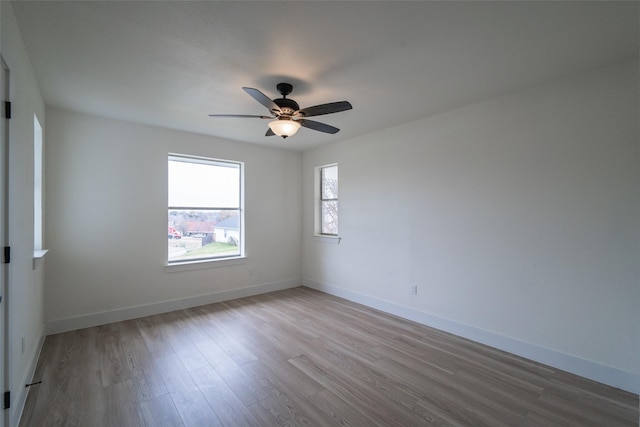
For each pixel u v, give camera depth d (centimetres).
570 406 211
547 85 265
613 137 233
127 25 187
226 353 286
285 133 272
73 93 288
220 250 463
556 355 260
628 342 227
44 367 257
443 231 341
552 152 262
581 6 170
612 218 234
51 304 327
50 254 326
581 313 248
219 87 274
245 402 214
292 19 182
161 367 260
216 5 169
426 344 306
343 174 465
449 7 170
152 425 191
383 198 407
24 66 207
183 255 429
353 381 240
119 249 369
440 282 344
